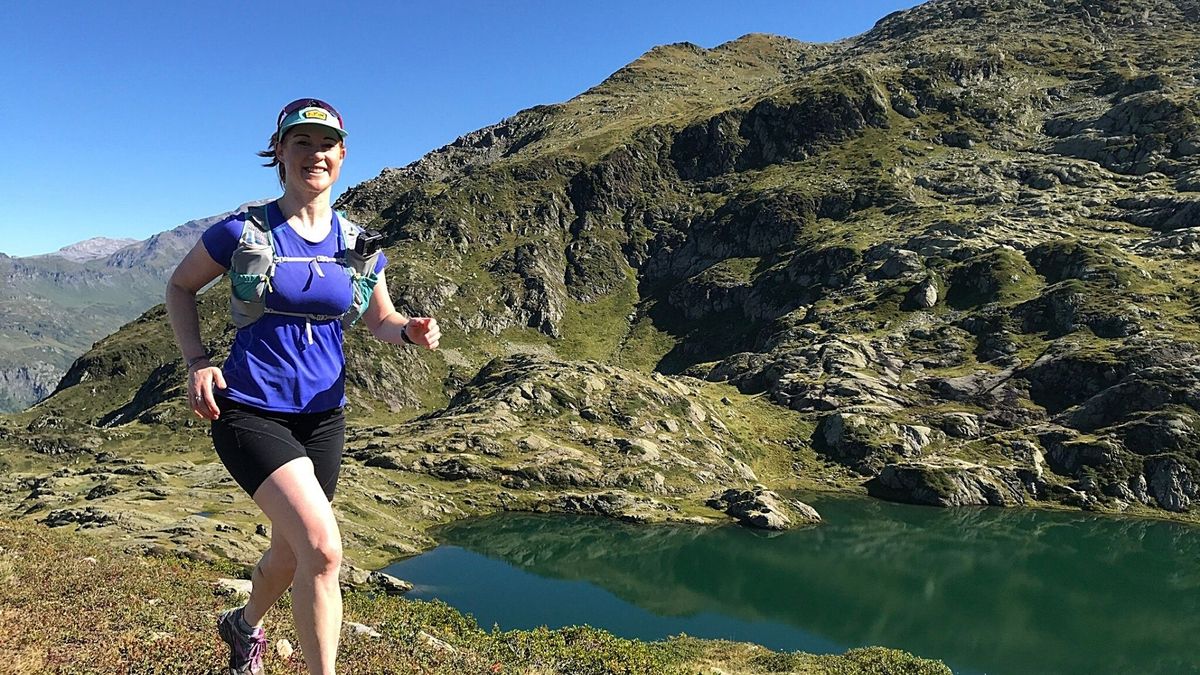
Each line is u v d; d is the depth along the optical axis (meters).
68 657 6.77
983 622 62.94
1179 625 62.94
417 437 116.31
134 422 166.00
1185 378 115.62
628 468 107.88
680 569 75.62
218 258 3.73
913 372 145.50
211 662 6.56
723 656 35.78
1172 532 94.19
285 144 3.92
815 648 55.22
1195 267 148.75
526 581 69.31
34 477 113.81
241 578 18.72
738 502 98.44
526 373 140.25
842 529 94.00
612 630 56.84
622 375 141.12
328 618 3.59
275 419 3.77
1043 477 112.38
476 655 10.08
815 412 141.25
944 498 108.38
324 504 3.68
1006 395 130.25
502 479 103.12
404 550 76.25
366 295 4.18
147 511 69.00
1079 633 60.69
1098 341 131.25
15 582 10.66
